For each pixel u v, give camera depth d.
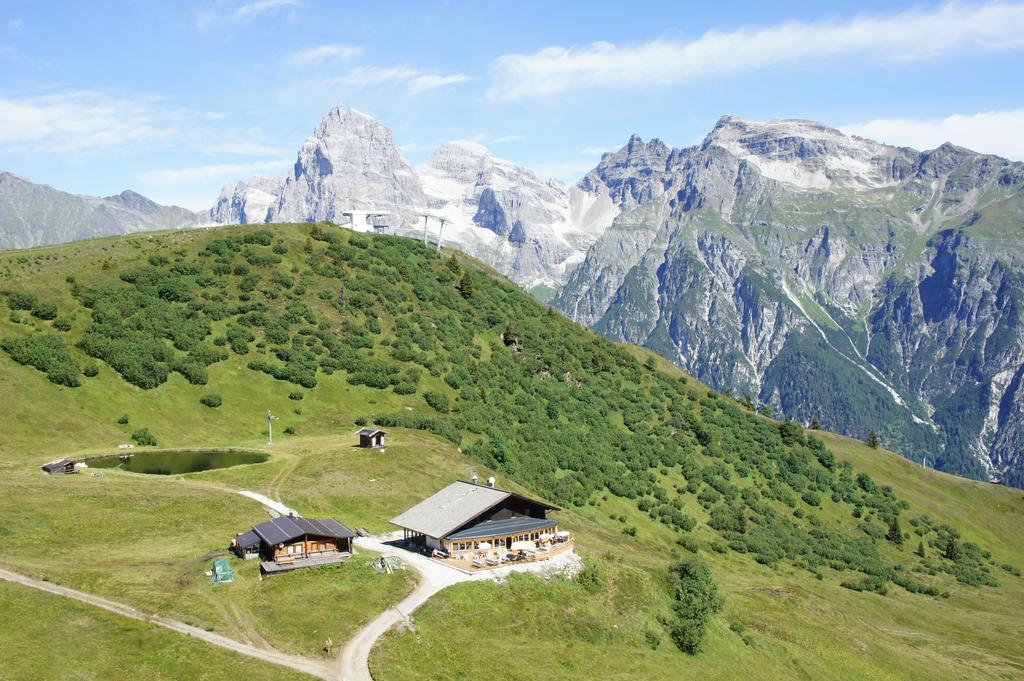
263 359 148.12
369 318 178.25
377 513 97.12
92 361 128.25
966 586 171.00
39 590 59.31
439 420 144.50
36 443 105.25
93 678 50.94
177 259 174.00
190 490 93.00
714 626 89.62
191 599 63.09
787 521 175.75
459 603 69.38
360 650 59.59
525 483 134.75
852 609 133.38
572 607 75.88
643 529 141.00
